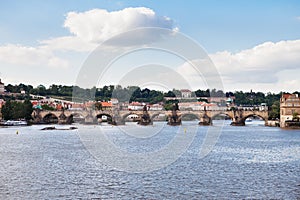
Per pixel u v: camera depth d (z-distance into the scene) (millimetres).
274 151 121875
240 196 60031
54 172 79375
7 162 94062
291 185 67438
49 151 119125
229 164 91562
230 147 134500
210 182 69812
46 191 62656
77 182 69312
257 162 95312
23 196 59656
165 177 74312
